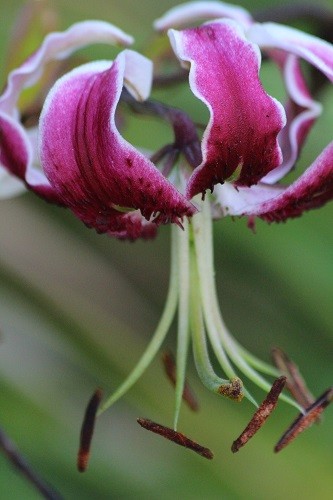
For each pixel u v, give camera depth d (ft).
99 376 2.05
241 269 2.10
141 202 1.49
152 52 1.69
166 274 2.19
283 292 2.09
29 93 1.65
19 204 2.07
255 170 1.49
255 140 1.47
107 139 1.46
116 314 2.13
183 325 1.59
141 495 2.03
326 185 1.53
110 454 2.06
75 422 2.02
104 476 2.03
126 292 2.14
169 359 1.63
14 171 1.56
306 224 2.03
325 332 2.08
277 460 1.98
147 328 2.16
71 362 2.04
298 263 2.03
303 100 1.63
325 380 2.07
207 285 1.58
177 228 1.58
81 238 2.12
